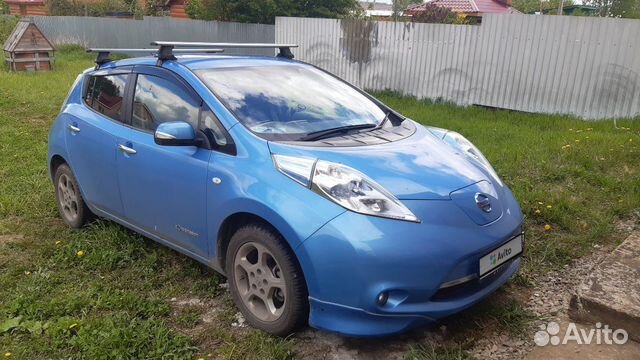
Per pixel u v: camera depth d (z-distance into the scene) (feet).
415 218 9.36
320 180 9.64
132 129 13.35
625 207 16.21
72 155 15.16
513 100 33.88
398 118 13.73
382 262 8.93
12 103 34.22
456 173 10.74
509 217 10.71
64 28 76.13
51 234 15.55
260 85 12.68
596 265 12.00
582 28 30.50
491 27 34.01
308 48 44.06
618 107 30.07
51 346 10.28
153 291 12.42
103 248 14.23
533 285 12.42
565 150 21.90
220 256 11.39
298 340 10.39
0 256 14.12
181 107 12.30
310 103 12.75
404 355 9.97
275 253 9.95
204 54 14.89
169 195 12.09
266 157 10.44
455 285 9.59
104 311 11.57
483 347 10.25
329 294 9.29
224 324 11.11
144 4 114.93
